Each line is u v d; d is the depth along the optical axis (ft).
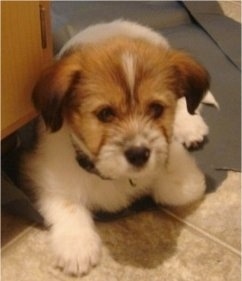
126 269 1.49
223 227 1.64
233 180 1.80
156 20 2.68
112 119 1.33
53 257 1.51
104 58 1.36
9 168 1.71
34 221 1.61
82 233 1.52
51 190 1.60
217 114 2.09
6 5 1.31
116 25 2.01
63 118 1.44
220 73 2.36
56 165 1.58
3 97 1.41
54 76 1.39
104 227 1.61
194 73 1.50
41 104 1.43
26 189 1.63
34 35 1.44
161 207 1.70
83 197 1.60
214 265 1.51
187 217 1.66
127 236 1.59
